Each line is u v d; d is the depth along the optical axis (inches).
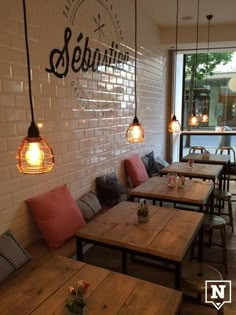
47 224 93.7
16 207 90.3
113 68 145.6
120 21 150.2
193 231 81.4
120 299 55.8
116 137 153.4
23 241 93.8
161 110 228.2
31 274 65.0
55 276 64.1
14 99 86.4
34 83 93.9
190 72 261.9
